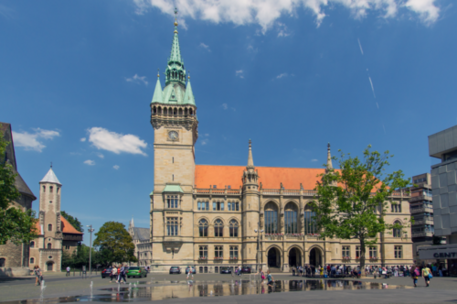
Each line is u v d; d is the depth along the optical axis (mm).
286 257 96375
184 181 99938
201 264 98000
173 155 100625
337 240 100375
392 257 104562
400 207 107875
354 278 65562
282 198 102438
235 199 102500
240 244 100375
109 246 121750
